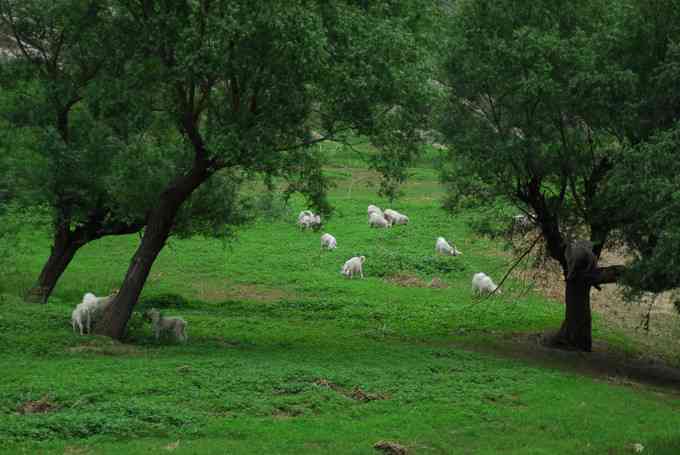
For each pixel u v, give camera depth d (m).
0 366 30.66
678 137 33.72
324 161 42.44
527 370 37.56
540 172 41.78
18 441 22.09
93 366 31.22
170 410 25.67
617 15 38.16
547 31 39.88
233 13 32.22
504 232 47.91
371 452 23.38
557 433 27.56
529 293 63.94
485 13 41.25
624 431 28.50
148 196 43.38
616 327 56.25
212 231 52.53
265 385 29.94
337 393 29.88
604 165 41.53
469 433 26.69
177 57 34.44
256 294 60.22
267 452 22.58
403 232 84.50
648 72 38.22
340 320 50.34
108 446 22.28
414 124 37.03
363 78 33.16
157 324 39.09
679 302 41.22
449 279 68.06
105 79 37.84
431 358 38.59
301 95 35.03
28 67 43.88
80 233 48.69
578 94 37.59
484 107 42.91
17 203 42.41
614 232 43.12
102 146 44.16
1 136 42.91
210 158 36.72
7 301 44.84
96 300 38.97
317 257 73.56
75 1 39.09
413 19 37.12
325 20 34.00
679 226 32.22
